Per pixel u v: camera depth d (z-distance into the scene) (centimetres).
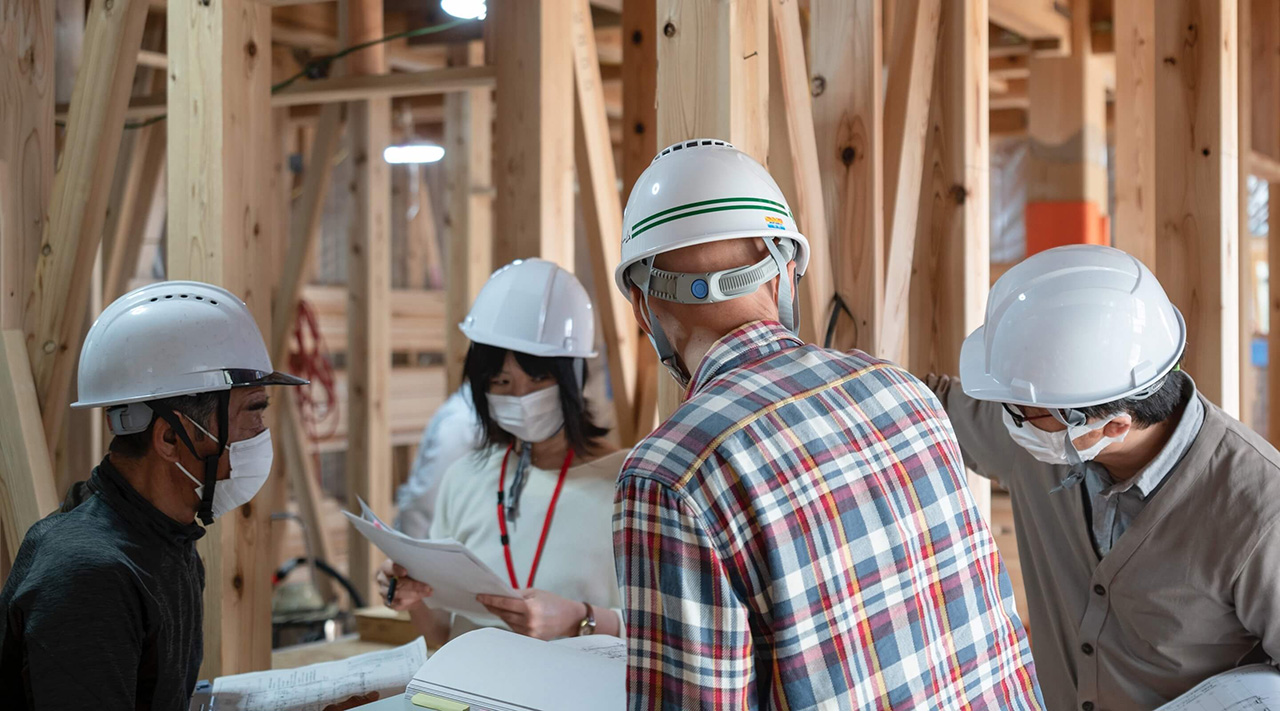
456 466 216
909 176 199
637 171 299
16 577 138
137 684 138
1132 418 148
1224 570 146
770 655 99
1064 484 157
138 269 448
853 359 118
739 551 98
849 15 187
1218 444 149
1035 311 150
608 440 214
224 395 145
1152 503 152
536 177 244
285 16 440
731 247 115
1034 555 179
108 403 141
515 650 143
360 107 461
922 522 109
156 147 434
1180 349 149
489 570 162
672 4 164
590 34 283
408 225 710
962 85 209
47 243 215
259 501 211
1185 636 154
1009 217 497
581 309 204
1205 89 223
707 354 114
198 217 201
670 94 164
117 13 210
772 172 179
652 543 99
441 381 689
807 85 181
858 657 101
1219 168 222
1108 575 159
